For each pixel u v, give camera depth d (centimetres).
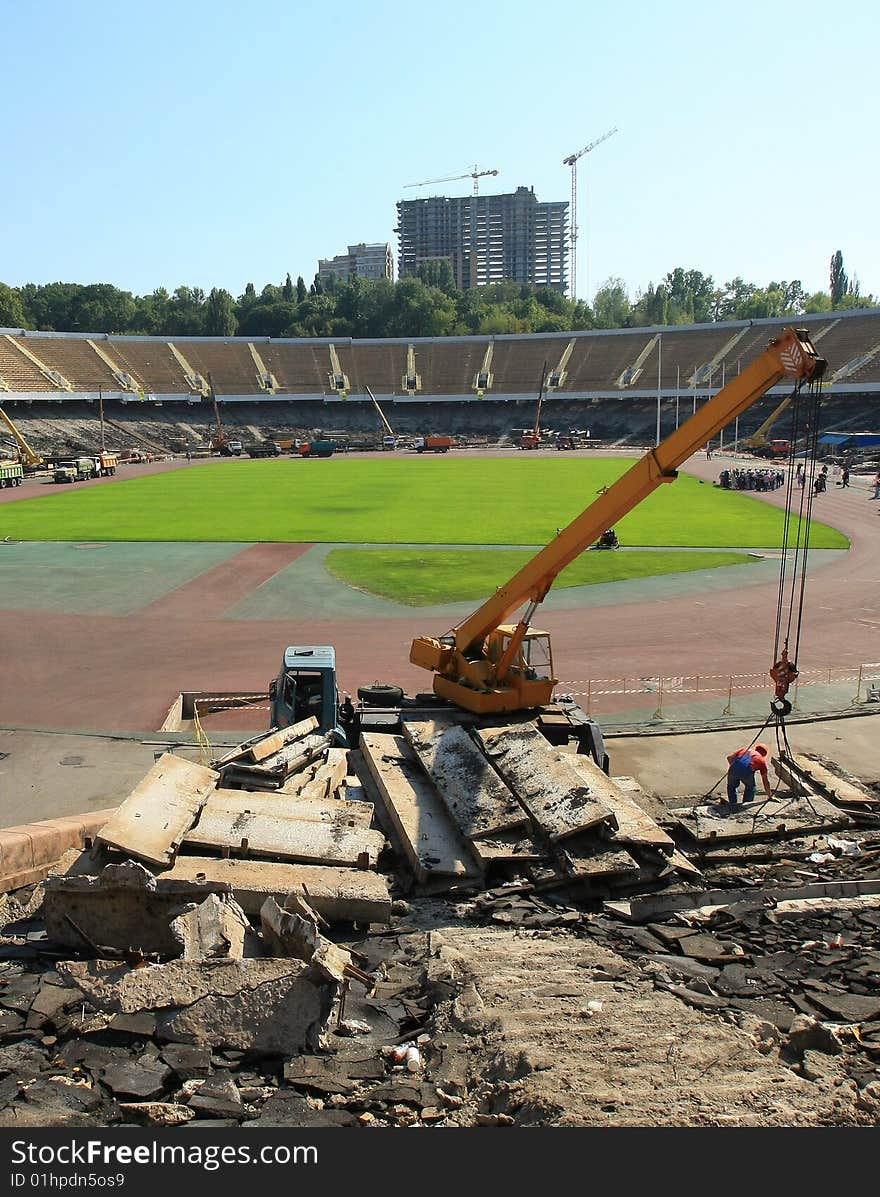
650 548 6184
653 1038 1041
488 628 2473
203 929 1251
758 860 1916
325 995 1120
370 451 16175
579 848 1712
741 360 16638
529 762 1959
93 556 5841
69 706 3152
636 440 16425
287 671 2503
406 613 4412
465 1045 1052
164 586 4991
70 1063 1030
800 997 1236
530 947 1382
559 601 4662
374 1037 1094
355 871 1523
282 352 18950
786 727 2956
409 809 1866
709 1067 991
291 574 5300
